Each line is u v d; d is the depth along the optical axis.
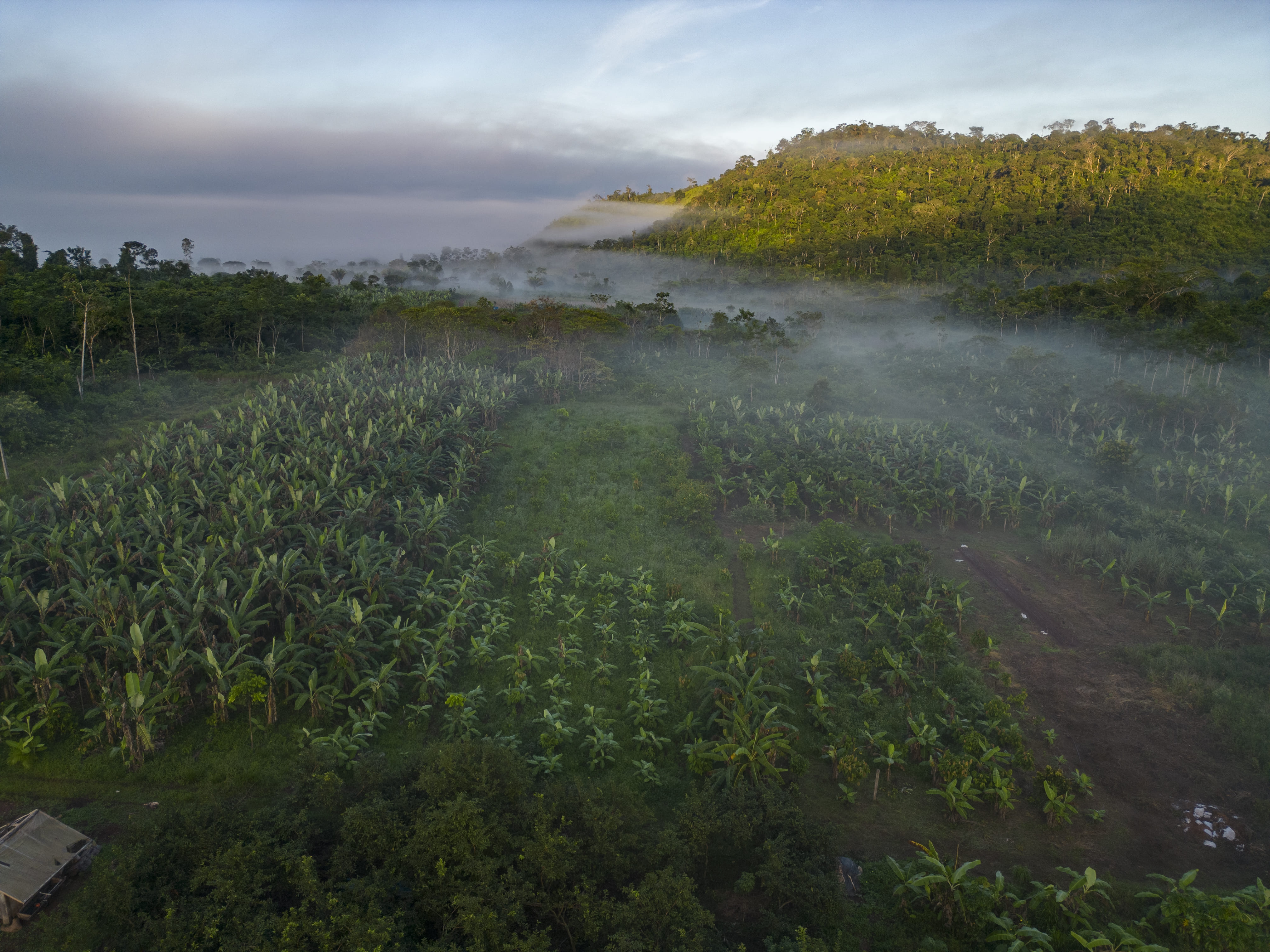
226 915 18.34
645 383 86.00
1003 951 19.06
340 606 30.94
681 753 28.00
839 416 73.88
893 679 31.94
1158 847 23.97
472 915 17.78
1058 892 20.38
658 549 46.72
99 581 31.78
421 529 40.97
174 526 37.78
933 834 24.39
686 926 18.44
